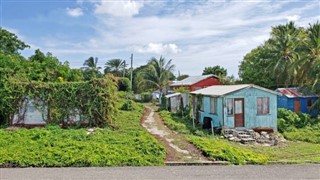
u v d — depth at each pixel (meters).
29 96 17.61
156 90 49.03
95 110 17.50
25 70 21.48
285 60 33.53
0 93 17.41
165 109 33.44
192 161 9.06
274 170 7.60
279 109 23.08
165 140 13.35
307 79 29.42
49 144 10.67
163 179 6.83
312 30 30.69
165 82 45.00
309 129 20.70
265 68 36.16
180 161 9.09
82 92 17.77
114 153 9.31
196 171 7.54
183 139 13.68
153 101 47.69
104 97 17.66
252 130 18.61
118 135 13.48
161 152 9.89
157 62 44.97
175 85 46.84
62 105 17.75
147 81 44.91
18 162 8.24
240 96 19.08
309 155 12.72
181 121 23.52
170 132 17.33
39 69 23.14
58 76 24.67
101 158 8.68
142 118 24.73
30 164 8.21
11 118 17.62
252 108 19.20
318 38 29.72
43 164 8.24
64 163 8.30
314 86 26.20
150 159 8.90
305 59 29.17
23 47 36.78
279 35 36.62
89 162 8.36
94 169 7.80
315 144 16.69
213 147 10.76
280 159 10.37
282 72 33.19
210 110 21.05
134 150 9.95
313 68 27.41
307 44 31.03
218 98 19.55
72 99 17.72
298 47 31.75
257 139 17.39
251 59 39.97
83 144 10.55
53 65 26.39
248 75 38.22
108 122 17.67
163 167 8.04
